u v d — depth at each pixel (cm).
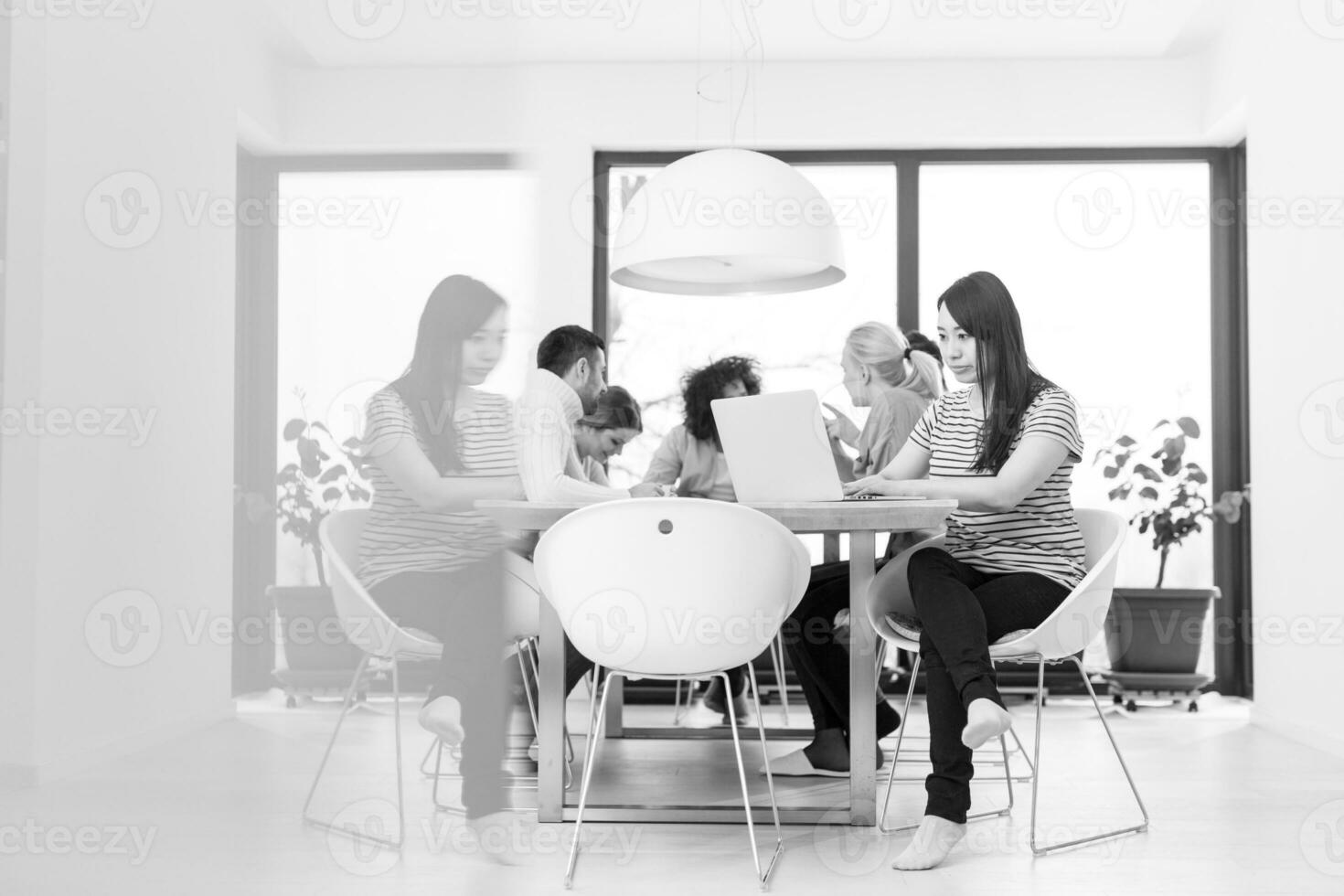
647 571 217
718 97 510
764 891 208
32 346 141
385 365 242
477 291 251
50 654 141
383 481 239
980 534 264
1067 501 266
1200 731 408
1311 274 375
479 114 301
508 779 301
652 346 527
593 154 523
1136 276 517
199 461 161
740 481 274
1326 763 342
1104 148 515
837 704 317
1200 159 512
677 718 436
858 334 418
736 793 291
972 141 508
